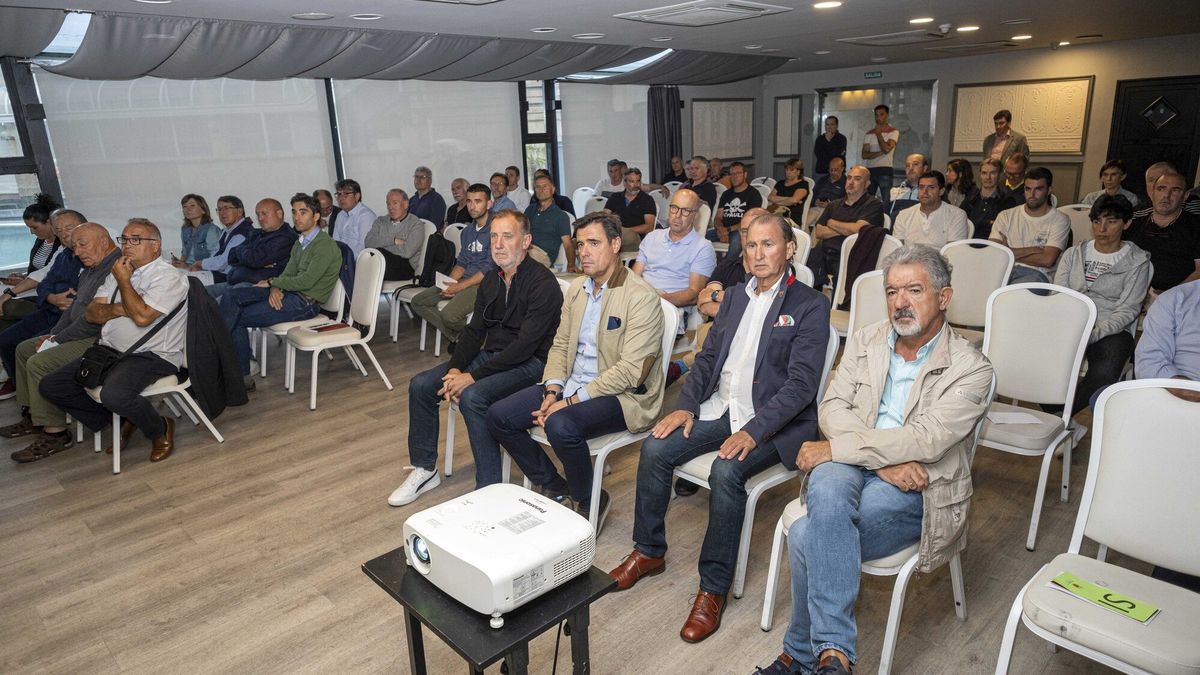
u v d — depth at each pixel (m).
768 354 2.28
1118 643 1.40
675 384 4.13
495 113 8.19
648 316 2.50
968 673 1.92
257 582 2.48
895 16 5.67
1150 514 1.62
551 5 4.50
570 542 1.43
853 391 2.11
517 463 2.69
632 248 6.24
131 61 4.79
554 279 2.92
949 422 1.84
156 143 6.08
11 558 2.70
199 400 3.58
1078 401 3.10
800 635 1.85
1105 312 3.10
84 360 3.31
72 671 2.09
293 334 4.12
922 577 2.35
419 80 7.33
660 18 5.16
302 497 3.07
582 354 2.72
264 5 4.16
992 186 5.20
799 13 5.25
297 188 6.93
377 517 2.89
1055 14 5.97
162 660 2.12
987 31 6.92
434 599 1.45
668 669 1.99
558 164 8.89
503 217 2.85
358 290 4.34
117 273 3.24
